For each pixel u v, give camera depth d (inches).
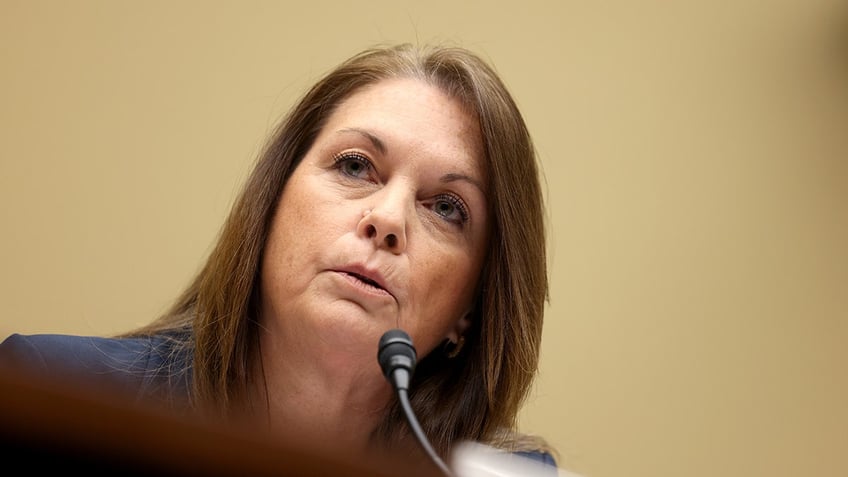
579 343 203.9
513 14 205.6
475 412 117.9
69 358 105.2
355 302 98.6
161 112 192.9
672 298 208.8
